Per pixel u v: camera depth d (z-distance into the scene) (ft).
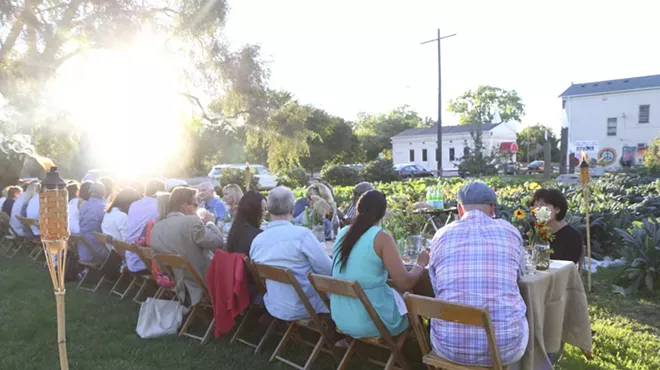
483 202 10.81
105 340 15.94
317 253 13.25
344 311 11.70
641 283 20.54
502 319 9.75
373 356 13.89
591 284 21.13
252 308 15.30
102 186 22.62
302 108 72.54
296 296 13.25
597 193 39.34
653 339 15.24
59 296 8.41
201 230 15.56
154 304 16.57
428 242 15.97
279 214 13.74
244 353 14.74
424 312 9.59
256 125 69.31
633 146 134.82
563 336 13.48
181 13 58.29
